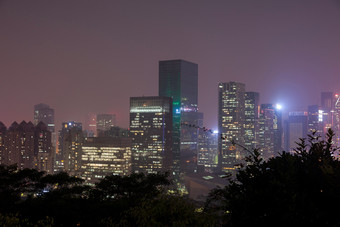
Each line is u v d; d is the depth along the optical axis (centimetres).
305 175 1531
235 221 1495
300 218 1349
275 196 1379
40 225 2792
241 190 1642
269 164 1659
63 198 4562
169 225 1997
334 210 1379
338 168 1572
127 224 2255
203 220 1934
